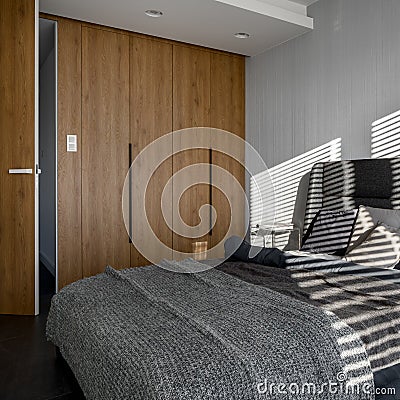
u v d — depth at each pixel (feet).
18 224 11.53
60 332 7.26
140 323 5.77
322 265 8.64
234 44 14.87
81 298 7.14
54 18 12.49
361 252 8.93
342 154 12.58
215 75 15.62
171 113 14.62
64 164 12.76
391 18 11.26
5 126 11.49
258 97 15.71
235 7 11.87
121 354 5.01
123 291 7.27
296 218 13.99
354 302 6.43
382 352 5.60
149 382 4.40
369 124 11.82
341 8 12.56
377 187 11.02
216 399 4.32
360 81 12.05
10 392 7.16
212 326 5.43
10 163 11.52
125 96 13.71
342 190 11.93
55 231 12.77
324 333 5.26
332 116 12.87
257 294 6.66
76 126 12.91
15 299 11.57
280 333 5.21
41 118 16.15
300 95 13.94
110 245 13.47
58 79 12.63
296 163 14.11
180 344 4.99
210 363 4.60
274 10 12.57
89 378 5.71
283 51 14.62
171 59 14.62
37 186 11.55
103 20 12.82
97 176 13.24
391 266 8.39
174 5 11.74
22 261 11.53
